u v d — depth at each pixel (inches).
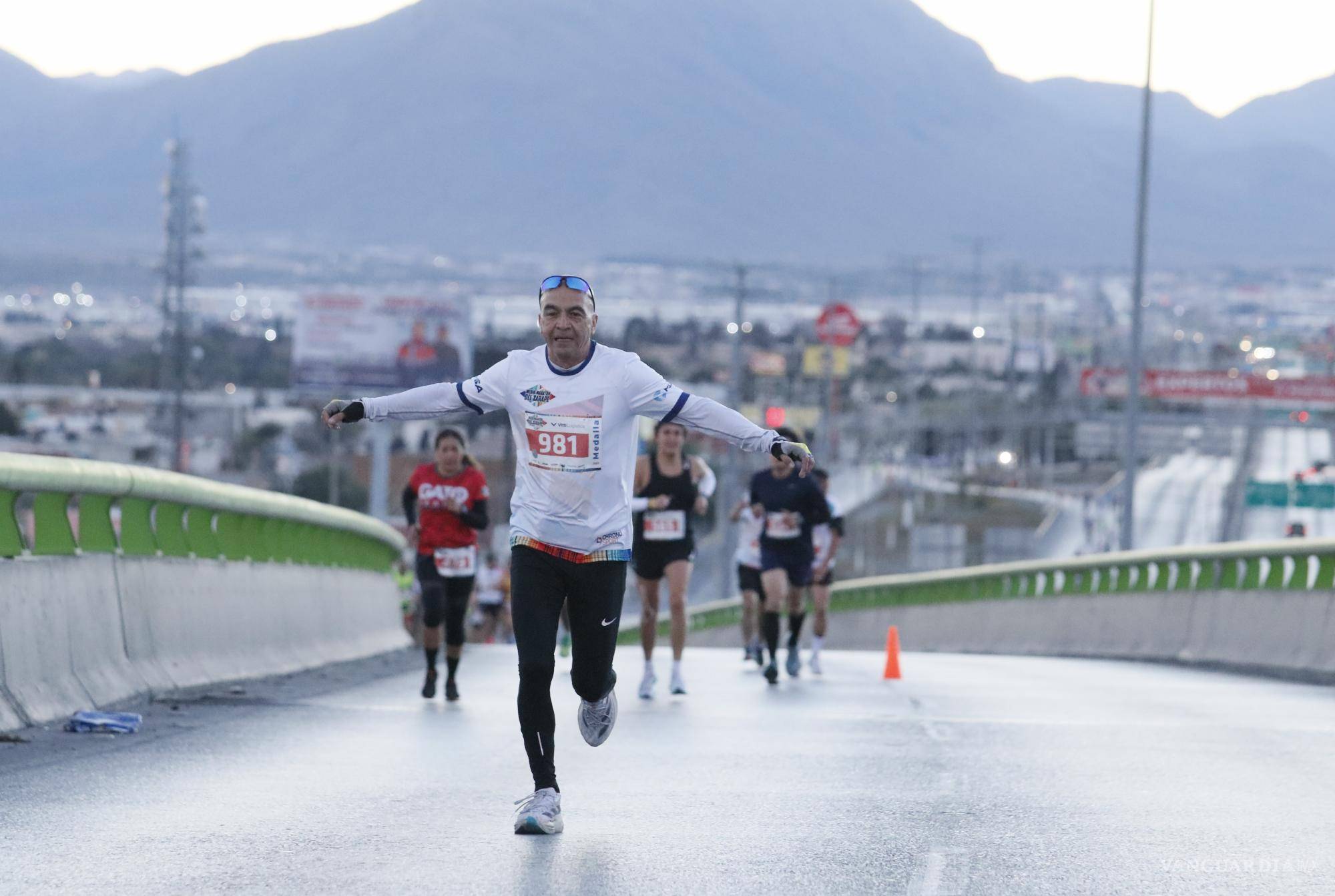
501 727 1177.4
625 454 770.2
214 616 1497.3
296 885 613.3
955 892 620.1
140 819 749.9
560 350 760.3
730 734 1171.3
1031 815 803.4
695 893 610.5
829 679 1947.6
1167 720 1330.0
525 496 772.0
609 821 768.3
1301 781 934.4
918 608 4315.9
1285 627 2190.0
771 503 1791.3
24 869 633.0
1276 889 631.2
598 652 779.4
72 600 1163.3
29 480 1074.7
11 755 940.0
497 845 699.4
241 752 1001.5
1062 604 3265.3
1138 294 4133.9
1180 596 2640.3
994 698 1593.3
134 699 1236.5
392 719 1228.5
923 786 903.7
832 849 702.5
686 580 1587.1
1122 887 632.4
